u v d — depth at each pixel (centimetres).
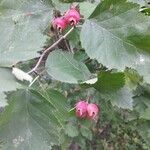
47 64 17
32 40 15
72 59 18
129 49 17
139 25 18
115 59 17
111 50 17
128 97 18
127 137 70
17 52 14
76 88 32
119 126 66
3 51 14
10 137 15
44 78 23
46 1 19
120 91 18
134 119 32
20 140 15
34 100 15
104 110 33
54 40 20
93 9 20
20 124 15
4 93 13
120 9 18
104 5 18
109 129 66
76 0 20
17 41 15
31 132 15
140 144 71
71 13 19
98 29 18
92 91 23
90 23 18
